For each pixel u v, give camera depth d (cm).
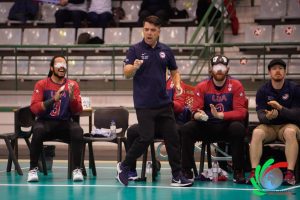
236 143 1527
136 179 1612
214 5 2888
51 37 3139
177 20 3114
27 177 1695
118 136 1723
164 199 1261
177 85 1443
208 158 1691
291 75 2628
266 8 3088
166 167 2069
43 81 1662
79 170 1606
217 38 2842
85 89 2939
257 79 2667
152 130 1428
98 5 3145
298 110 1540
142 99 1427
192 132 1554
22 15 3269
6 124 2697
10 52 3108
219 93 1589
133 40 3047
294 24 3009
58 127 1630
